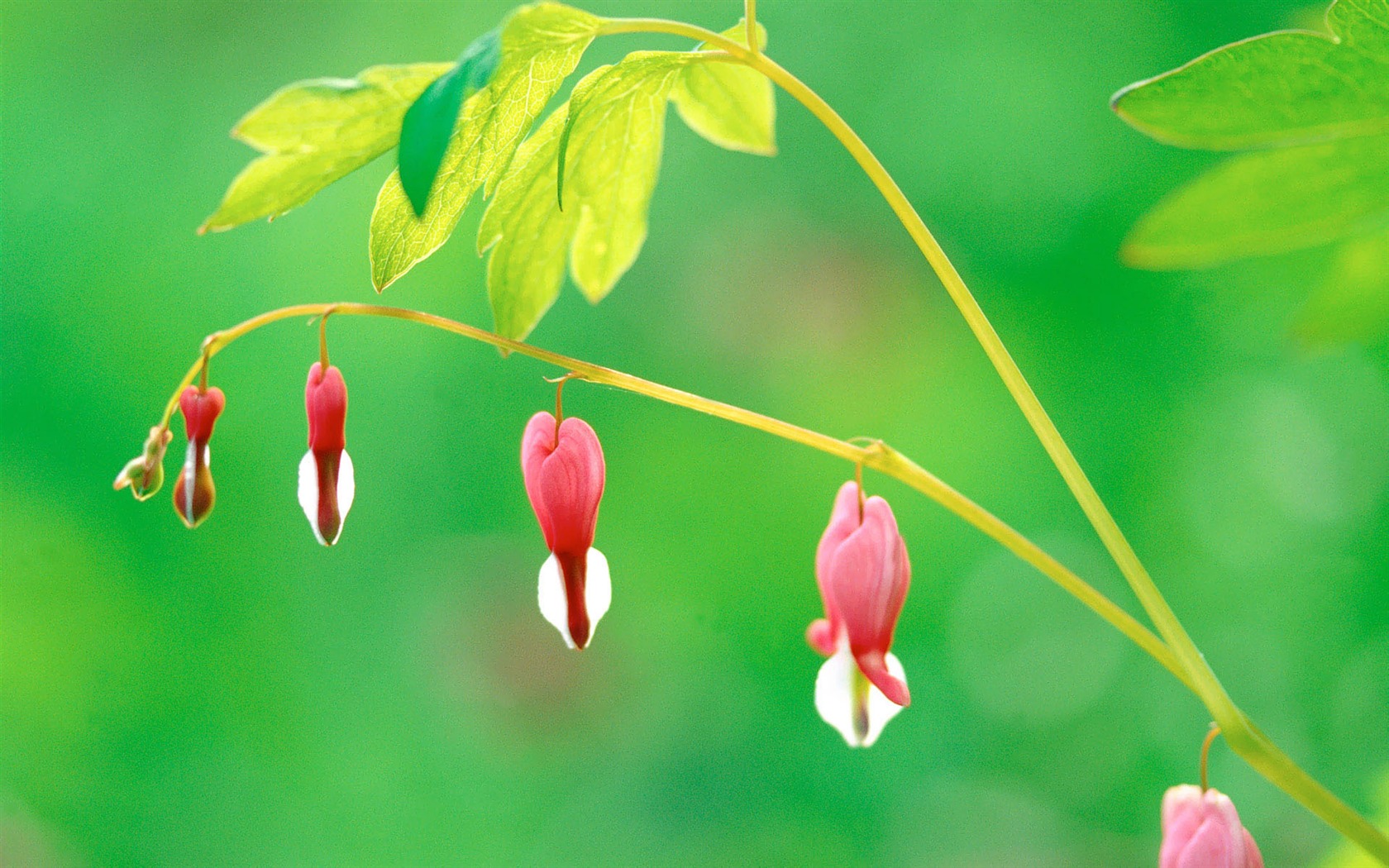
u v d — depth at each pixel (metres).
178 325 6.98
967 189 6.92
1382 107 1.40
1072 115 6.75
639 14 7.16
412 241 1.82
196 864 6.61
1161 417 6.79
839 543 2.00
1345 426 6.56
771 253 7.18
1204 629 6.94
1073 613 7.31
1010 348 6.95
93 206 7.25
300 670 6.95
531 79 1.78
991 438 6.94
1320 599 6.67
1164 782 7.21
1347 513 6.70
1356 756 6.55
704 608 7.01
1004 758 7.36
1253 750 1.72
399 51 7.54
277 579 6.95
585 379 1.89
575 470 1.88
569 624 1.87
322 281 7.04
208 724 6.76
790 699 7.08
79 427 6.86
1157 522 6.90
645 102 2.04
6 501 6.56
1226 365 6.60
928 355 7.04
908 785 7.23
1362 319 2.01
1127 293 6.66
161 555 6.75
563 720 7.19
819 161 7.16
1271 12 6.30
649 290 7.20
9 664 6.24
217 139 7.43
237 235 7.11
